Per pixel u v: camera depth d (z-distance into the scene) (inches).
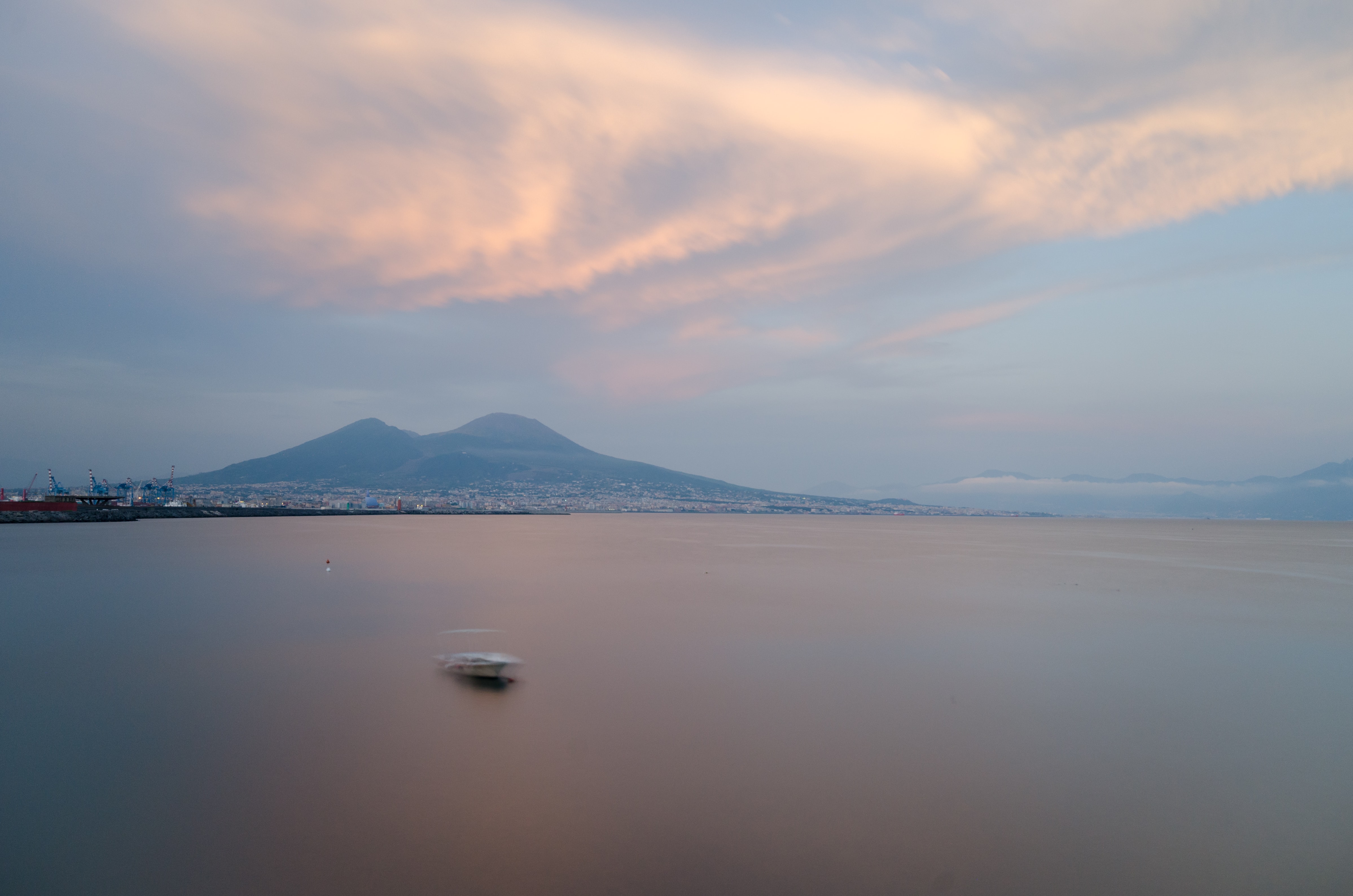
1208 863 491.2
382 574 2474.2
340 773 634.2
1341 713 840.9
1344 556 4114.2
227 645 1203.2
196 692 900.0
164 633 1310.3
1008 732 758.5
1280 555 4131.4
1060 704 868.0
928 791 602.2
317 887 449.7
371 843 506.0
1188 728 781.9
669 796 589.0
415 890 446.6
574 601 1786.4
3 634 1293.1
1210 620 1545.3
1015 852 502.0
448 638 1269.7
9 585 2031.3
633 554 3673.7
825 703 860.6
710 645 1210.6
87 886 449.7
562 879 458.6
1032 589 2128.4
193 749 692.1
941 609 1672.0
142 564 2711.6
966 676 999.6
